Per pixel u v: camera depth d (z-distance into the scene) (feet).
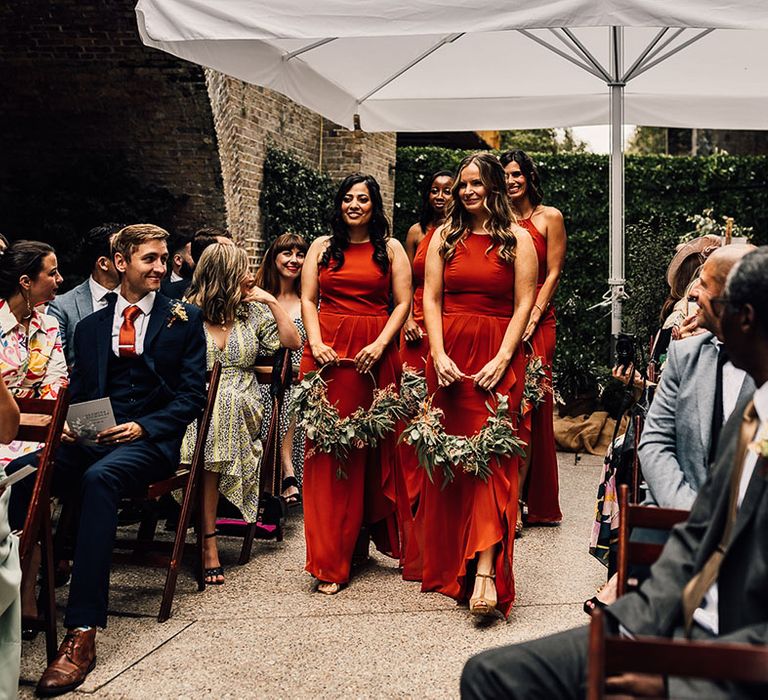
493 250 15.61
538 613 15.42
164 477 15.01
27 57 32.37
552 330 21.12
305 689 12.26
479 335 15.65
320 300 17.37
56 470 14.69
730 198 36.83
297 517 21.91
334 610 15.40
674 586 7.50
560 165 37.14
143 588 16.34
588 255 37.04
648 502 11.26
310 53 22.70
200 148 33.99
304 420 16.34
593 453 29.99
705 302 10.18
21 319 15.19
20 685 12.32
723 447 7.66
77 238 34.53
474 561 15.97
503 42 24.58
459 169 15.74
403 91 27.43
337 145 44.39
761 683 5.84
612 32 23.86
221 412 17.01
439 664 13.20
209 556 16.88
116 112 33.71
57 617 14.97
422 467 16.63
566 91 27.61
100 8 30.45
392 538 17.76
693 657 5.70
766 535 6.88
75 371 15.46
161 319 15.51
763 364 7.29
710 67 25.77
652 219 36.86
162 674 12.66
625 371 15.97
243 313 17.88
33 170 35.55
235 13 14.94
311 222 41.63
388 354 16.96
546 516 21.29
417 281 20.65
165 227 35.55
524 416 16.83
